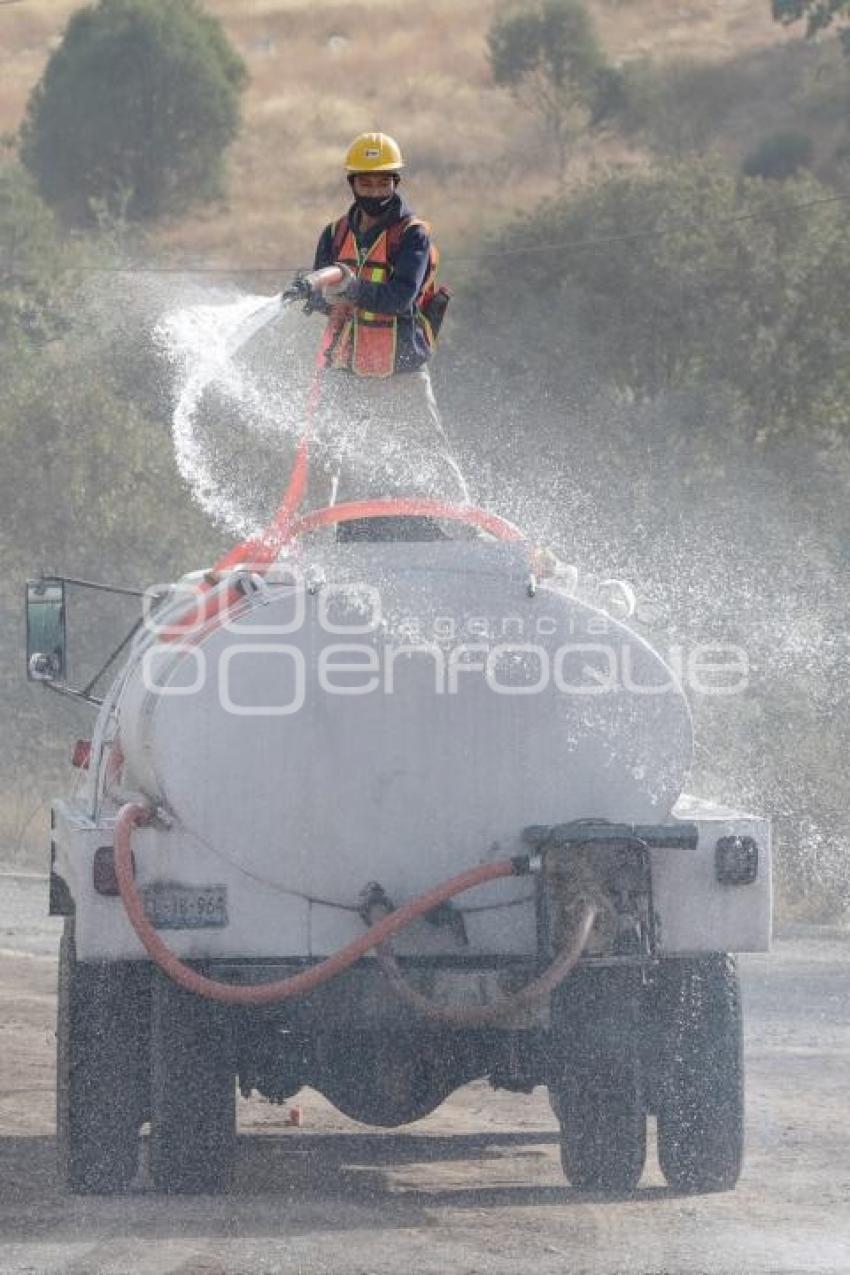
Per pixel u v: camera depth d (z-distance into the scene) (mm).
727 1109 31266
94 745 33188
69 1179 30922
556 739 29391
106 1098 30906
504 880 29453
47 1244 27344
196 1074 29750
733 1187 31672
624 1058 30016
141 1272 25734
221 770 28875
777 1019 50750
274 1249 27125
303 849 29047
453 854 29266
